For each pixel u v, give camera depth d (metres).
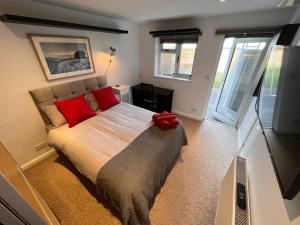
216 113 3.82
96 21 2.75
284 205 0.79
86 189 1.87
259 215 1.02
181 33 3.11
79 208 1.66
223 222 1.18
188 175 2.11
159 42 3.77
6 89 1.87
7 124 1.94
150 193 1.47
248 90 2.94
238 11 2.39
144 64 4.13
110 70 3.37
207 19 2.83
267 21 2.35
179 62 3.71
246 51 2.94
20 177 0.97
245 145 2.27
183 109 3.92
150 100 3.78
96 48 2.90
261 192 1.13
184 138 2.45
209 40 2.95
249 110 2.87
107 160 1.57
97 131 2.10
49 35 2.14
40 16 2.00
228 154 2.54
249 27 2.50
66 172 2.12
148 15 2.78
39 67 2.13
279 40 2.15
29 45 1.98
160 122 2.18
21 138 2.11
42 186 1.91
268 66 1.37
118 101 3.07
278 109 0.92
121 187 1.33
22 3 1.81
